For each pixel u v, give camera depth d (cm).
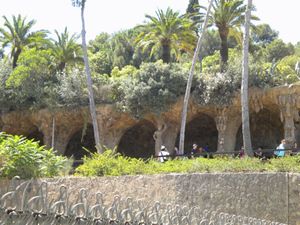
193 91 4106
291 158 1991
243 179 1906
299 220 1834
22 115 4481
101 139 4284
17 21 4903
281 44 7562
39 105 4362
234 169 1969
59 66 4822
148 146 4906
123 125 4334
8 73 4547
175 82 4128
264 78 3897
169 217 1101
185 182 1930
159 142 4178
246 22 2814
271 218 1859
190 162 2080
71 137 4681
